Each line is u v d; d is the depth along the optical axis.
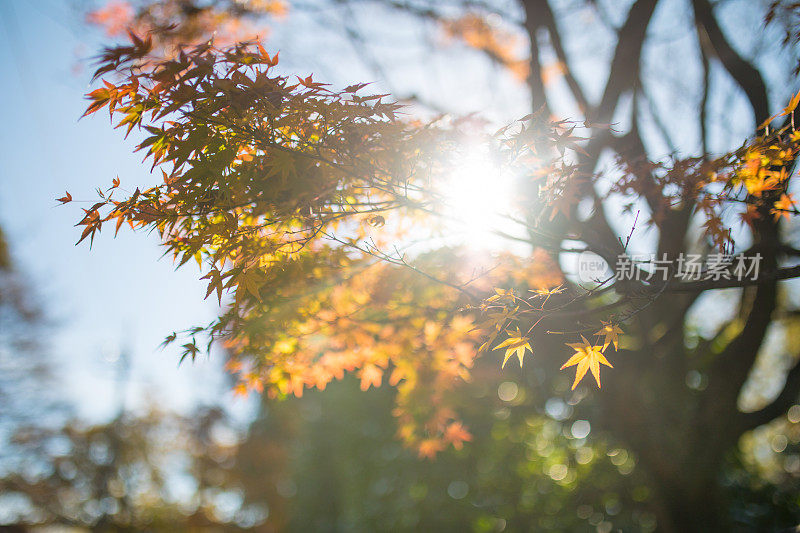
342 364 3.94
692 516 6.24
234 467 17.02
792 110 2.61
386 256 2.94
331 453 11.84
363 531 9.66
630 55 4.64
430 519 8.85
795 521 8.37
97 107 2.39
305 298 3.39
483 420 8.88
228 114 2.44
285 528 13.24
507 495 8.66
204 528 18.48
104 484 17.25
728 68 4.67
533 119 2.59
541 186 3.00
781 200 3.01
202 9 4.85
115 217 2.59
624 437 6.32
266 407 15.98
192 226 2.74
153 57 2.31
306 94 2.45
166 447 17.95
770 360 10.59
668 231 3.96
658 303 6.24
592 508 8.41
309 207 2.74
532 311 2.81
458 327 3.88
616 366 6.07
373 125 2.58
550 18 5.40
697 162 2.93
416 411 4.60
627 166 3.12
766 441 10.28
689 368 8.16
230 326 3.19
